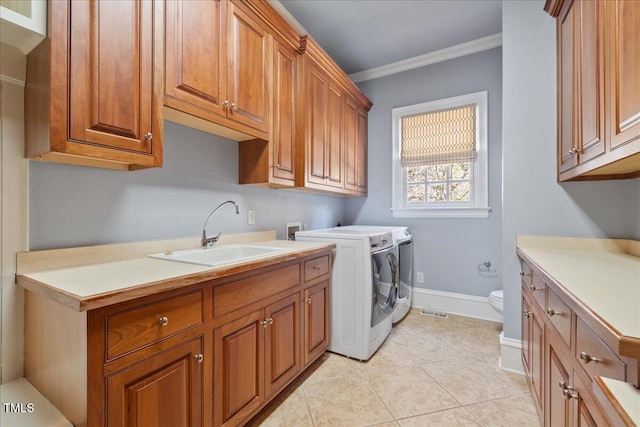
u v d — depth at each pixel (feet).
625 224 5.90
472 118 10.06
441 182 10.71
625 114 3.54
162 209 5.54
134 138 4.04
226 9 5.50
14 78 3.78
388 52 10.40
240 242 7.11
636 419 1.61
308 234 7.83
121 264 4.41
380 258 7.74
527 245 6.62
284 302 5.58
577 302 2.81
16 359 3.85
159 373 3.45
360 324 7.08
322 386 6.12
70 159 4.10
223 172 6.77
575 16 5.23
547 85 6.45
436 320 9.76
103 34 3.72
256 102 6.25
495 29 9.13
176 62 4.62
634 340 1.94
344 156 9.89
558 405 3.62
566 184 6.32
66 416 3.18
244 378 4.65
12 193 3.81
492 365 6.94
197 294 3.91
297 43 7.43
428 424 5.03
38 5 3.27
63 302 2.87
